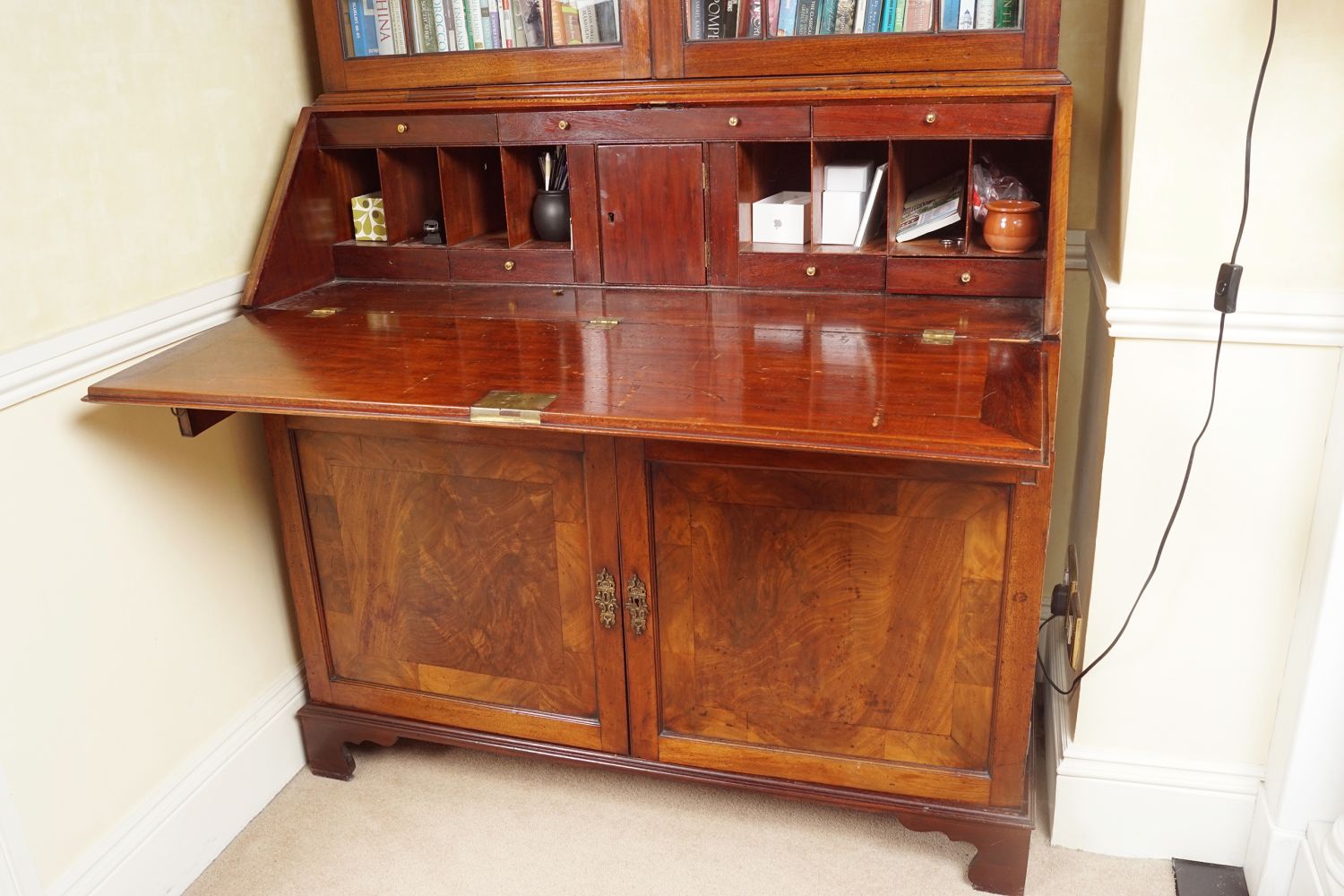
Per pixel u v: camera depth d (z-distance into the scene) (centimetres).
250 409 152
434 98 198
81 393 162
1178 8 145
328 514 189
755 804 198
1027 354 155
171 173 178
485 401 146
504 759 212
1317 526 158
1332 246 149
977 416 135
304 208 203
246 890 182
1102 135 198
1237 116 147
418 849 189
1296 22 141
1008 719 165
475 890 179
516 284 203
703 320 178
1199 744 178
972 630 162
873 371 151
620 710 185
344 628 197
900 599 163
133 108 169
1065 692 197
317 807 201
